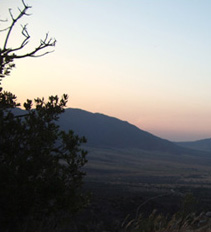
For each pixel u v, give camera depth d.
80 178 8.35
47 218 8.03
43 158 7.75
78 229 9.73
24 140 7.96
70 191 8.02
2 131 7.77
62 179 8.03
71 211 8.01
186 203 12.86
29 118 8.33
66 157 8.41
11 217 7.23
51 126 8.55
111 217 15.42
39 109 8.68
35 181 7.68
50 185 7.67
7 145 7.72
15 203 7.20
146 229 9.07
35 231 7.25
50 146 8.15
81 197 8.39
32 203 7.45
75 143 8.52
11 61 8.64
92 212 15.11
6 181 7.25
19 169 7.57
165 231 8.84
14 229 7.30
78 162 8.41
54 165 8.06
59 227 8.02
